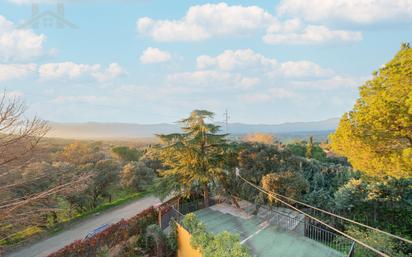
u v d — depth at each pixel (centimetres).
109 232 1376
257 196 1534
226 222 1360
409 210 1706
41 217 777
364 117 942
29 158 674
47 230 1780
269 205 1487
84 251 1228
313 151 3175
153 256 1370
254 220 1387
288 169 1669
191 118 1647
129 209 2695
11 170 634
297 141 4253
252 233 1206
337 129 1099
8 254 1552
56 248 1766
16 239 1184
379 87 966
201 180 1560
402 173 907
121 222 1489
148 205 2814
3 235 691
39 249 1750
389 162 927
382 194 1764
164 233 1392
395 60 925
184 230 1230
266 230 1239
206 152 1647
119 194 3250
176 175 1666
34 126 666
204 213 1516
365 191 1791
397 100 858
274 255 990
